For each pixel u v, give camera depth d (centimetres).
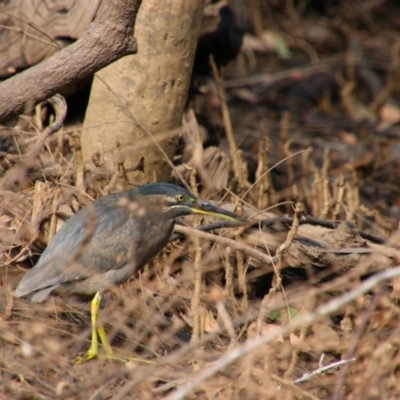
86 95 1409
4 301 988
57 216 1072
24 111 1047
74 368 907
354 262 1070
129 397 867
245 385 836
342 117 2209
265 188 1283
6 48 1365
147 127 1238
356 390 872
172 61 1234
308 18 2734
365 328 961
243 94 2239
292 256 1085
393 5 2775
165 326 1016
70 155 1295
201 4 1251
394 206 1684
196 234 1021
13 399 834
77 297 1033
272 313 1028
